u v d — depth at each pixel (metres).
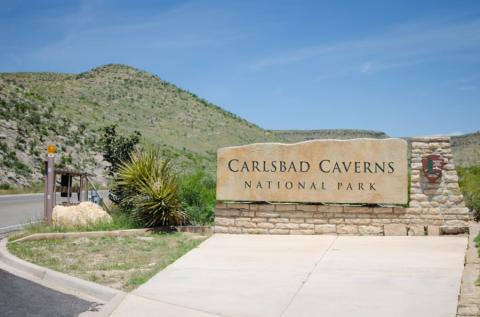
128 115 110.94
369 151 14.55
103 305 8.06
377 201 14.43
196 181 18.72
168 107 129.25
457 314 7.04
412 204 14.32
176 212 15.84
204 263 10.84
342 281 9.23
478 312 7.06
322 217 14.68
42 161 47.66
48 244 12.99
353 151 14.62
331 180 14.68
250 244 13.14
